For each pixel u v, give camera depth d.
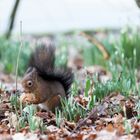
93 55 18.27
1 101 10.66
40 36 28.41
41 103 10.05
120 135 8.65
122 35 16.98
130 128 8.91
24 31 29.52
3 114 10.22
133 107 10.33
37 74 9.87
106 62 16.42
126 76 12.06
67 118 9.78
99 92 10.93
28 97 9.90
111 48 16.98
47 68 9.96
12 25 21.11
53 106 9.99
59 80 10.16
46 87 9.90
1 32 28.61
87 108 10.12
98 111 10.07
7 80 15.94
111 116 10.02
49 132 9.09
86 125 9.52
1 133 9.16
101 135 8.70
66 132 9.12
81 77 14.48
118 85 11.17
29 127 9.23
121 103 10.30
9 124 9.58
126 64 14.70
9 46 18.70
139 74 15.16
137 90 11.48
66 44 22.41
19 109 10.30
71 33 28.44
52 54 10.25
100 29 26.50
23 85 9.87
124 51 16.03
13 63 17.86
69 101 9.98
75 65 19.44
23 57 17.23
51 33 28.86
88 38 16.77
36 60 10.06
